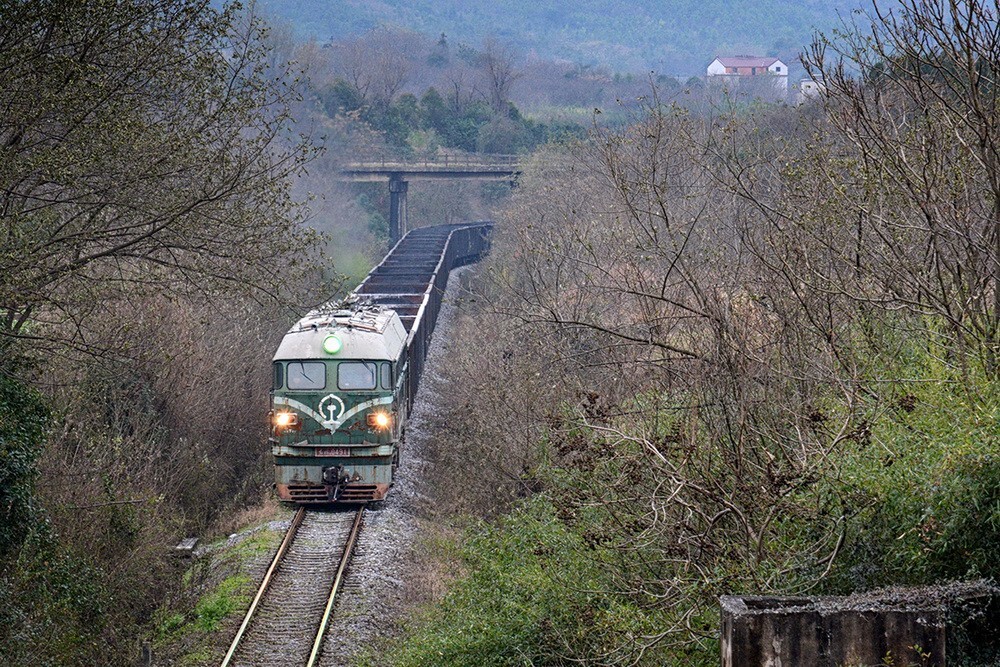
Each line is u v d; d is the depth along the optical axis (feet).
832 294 106.42
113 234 140.36
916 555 82.89
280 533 173.47
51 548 129.49
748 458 101.14
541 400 171.63
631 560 107.55
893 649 72.84
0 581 117.91
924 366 104.37
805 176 118.32
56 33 127.13
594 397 109.09
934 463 85.87
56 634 126.93
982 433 83.92
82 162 128.88
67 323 170.09
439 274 386.52
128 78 133.90
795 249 104.37
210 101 142.82
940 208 100.32
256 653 128.47
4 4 119.65
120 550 157.17
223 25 139.95
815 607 73.67
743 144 170.60
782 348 106.52
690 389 110.63
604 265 178.70
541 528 130.00
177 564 172.86
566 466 121.39
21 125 128.06
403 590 152.56
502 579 125.80
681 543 96.84
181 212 132.36
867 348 107.76
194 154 138.82
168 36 135.23
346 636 133.28
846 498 92.32
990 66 98.94
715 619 95.81
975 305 102.01
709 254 135.33
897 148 105.70
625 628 99.55
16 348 136.15
